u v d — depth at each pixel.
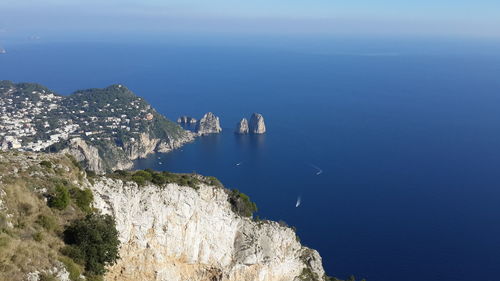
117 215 54.47
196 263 65.25
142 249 57.69
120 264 54.59
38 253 37.75
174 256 61.84
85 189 50.47
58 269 38.06
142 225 57.62
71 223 45.34
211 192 68.25
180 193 62.53
